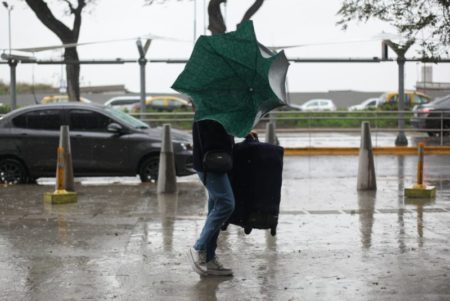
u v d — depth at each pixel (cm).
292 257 920
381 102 5081
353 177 1906
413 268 855
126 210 1320
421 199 1420
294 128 3291
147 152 1798
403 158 2470
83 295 755
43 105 1836
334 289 770
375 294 749
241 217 811
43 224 1166
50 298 746
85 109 1823
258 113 780
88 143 1797
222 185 797
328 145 2948
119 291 770
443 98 3188
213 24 3039
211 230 808
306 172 2052
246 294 756
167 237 1053
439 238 1030
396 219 1189
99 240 1033
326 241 1017
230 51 782
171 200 1458
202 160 804
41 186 1753
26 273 846
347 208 1317
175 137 1812
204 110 786
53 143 1805
